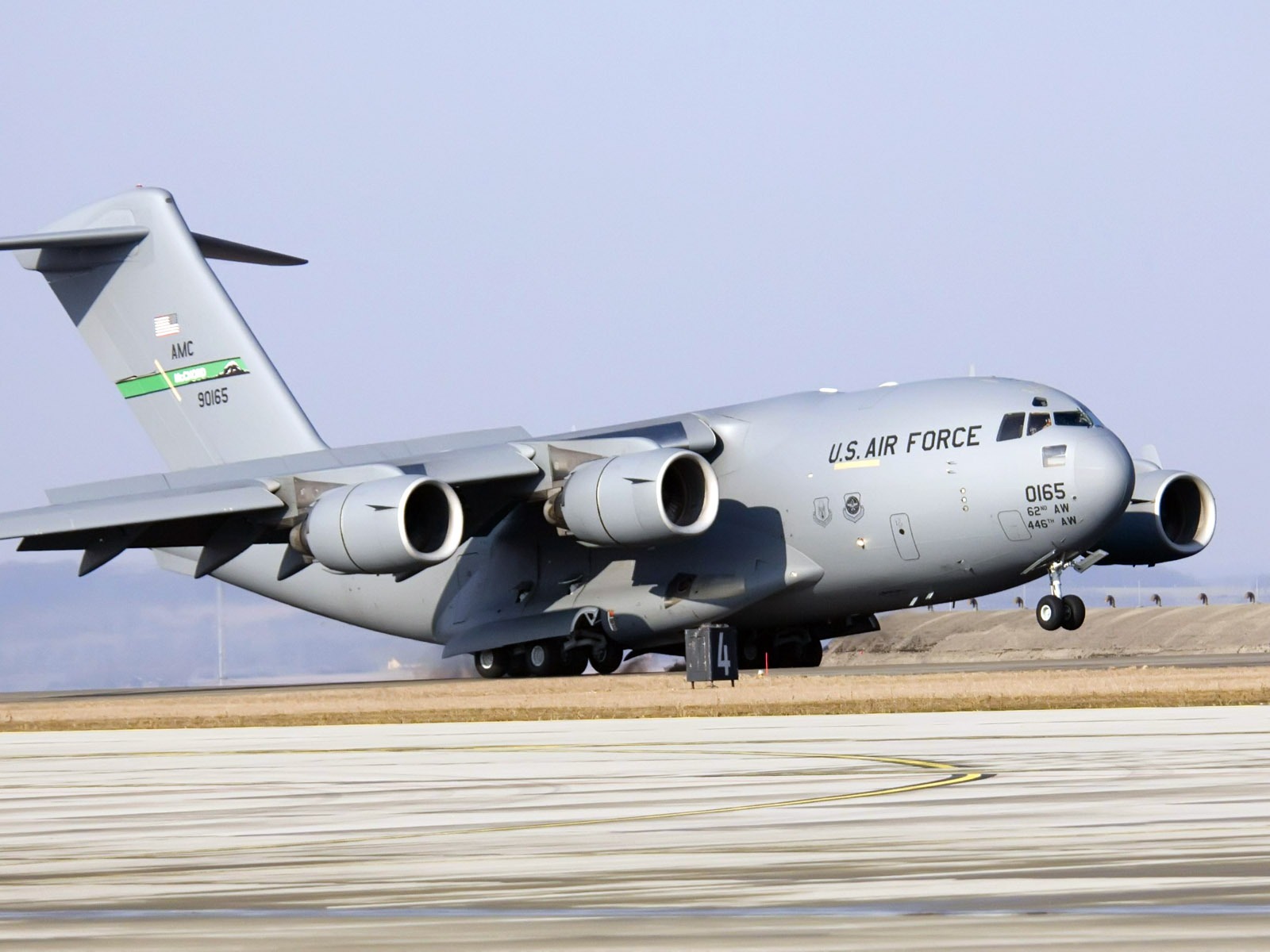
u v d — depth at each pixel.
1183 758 39.78
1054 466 90.06
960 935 16.97
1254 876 20.84
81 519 91.12
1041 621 94.19
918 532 93.75
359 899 21.00
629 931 17.75
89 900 21.70
